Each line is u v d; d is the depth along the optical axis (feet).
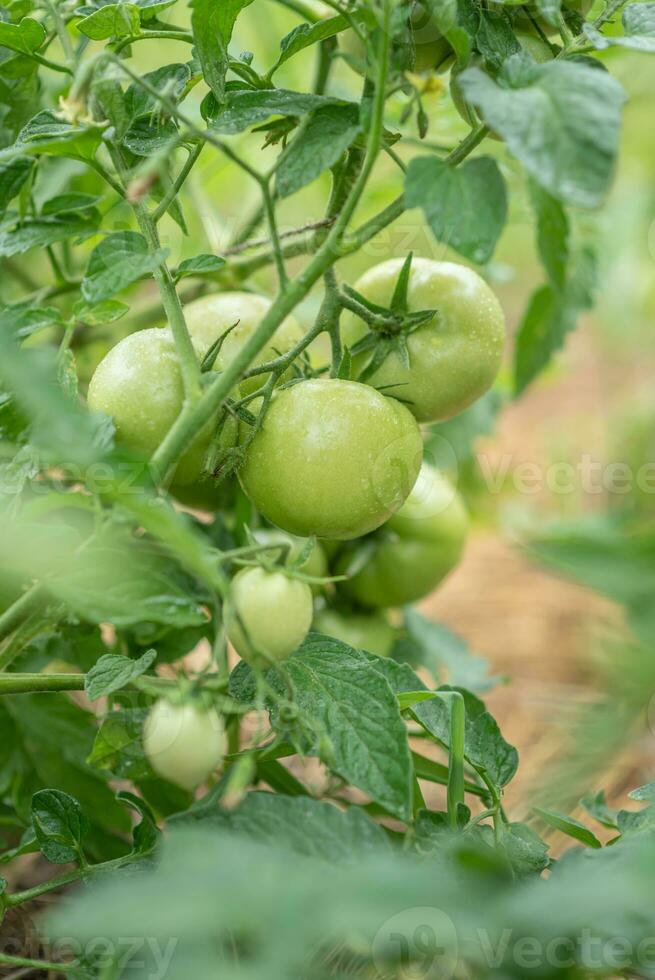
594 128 1.82
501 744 2.17
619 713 2.26
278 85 3.11
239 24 3.66
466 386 2.20
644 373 5.43
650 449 4.12
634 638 2.32
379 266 2.27
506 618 3.95
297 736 1.96
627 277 4.61
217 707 1.91
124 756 2.19
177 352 2.01
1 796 2.47
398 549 2.61
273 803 1.88
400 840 2.18
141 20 2.19
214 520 2.51
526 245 4.39
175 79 2.12
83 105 1.95
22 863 2.61
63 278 2.59
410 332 2.18
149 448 2.09
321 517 2.08
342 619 2.68
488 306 2.20
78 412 1.83
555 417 5.38
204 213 2.78
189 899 1.67
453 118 2.79
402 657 2.81
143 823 2.11
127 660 2.05
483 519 3.81
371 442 2.06
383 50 1.89
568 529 2.69
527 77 1.89
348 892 1.66
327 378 2.20
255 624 1.91
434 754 3.04
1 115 2.40
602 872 1.78
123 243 2.07
